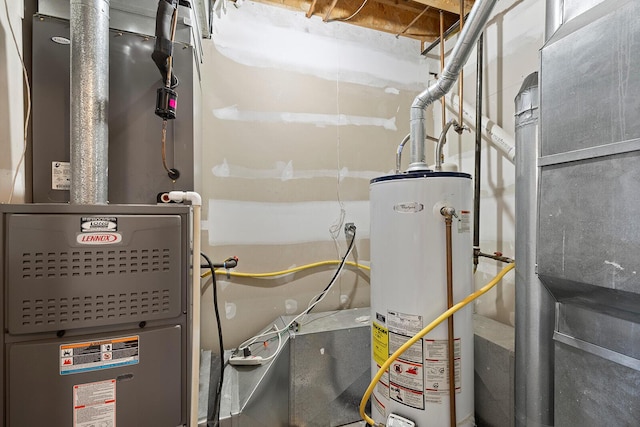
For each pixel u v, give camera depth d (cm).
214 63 181
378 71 220
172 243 84
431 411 121
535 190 116
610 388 85
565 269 89
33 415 72
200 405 127
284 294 197
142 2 110
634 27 71
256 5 191
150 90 110
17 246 71
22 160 93
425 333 117
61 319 74
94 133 91
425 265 121
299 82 200
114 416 77
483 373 151
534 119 117
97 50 92
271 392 151
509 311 171
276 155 195
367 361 172
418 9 214
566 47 88
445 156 221
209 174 181
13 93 92
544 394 112
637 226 72
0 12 86
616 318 83
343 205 211
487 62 188
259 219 191
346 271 211
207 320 180
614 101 75
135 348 79
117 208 78
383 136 221
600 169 79
